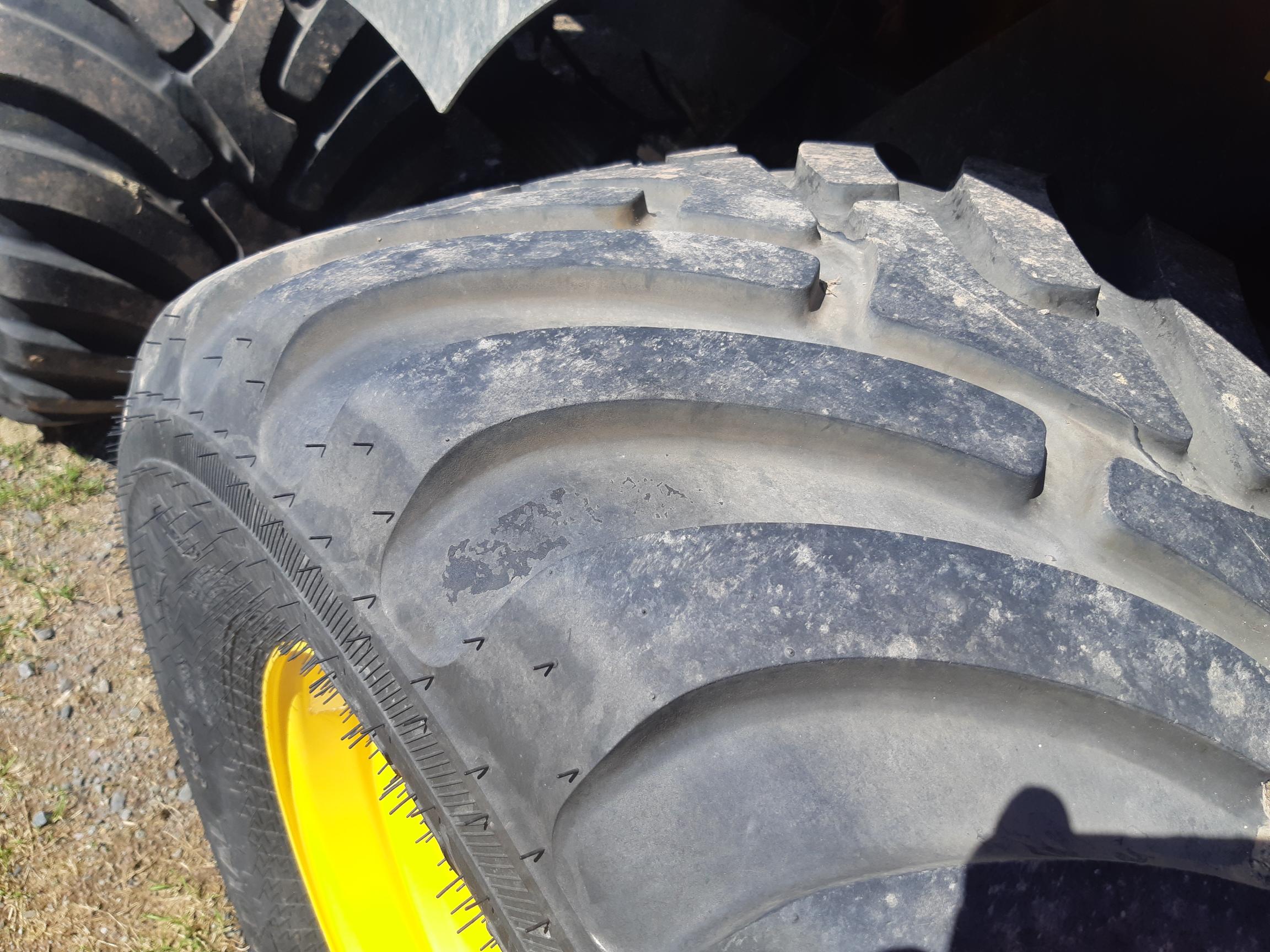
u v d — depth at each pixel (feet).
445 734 1.28
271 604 1.69
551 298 1.60
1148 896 1.01
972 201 1.74
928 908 1.00
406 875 2.14
